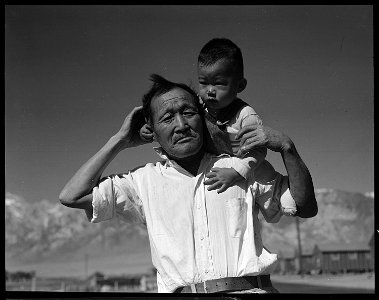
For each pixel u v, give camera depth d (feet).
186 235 9.16
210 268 9.03
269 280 9.33
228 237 9.16
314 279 75.97
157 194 9.39
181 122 9.18
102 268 170.71
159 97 9.33
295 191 9.35
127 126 9.58
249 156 9.45
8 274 109.09
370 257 87.45
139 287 88.84
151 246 9.30
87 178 9.45
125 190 9.59
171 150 9.27
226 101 9.64
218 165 9.52
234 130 9.65
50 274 157.28
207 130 9.60
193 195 9.33
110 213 9.59
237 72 9.66
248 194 9.45
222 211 9.25
